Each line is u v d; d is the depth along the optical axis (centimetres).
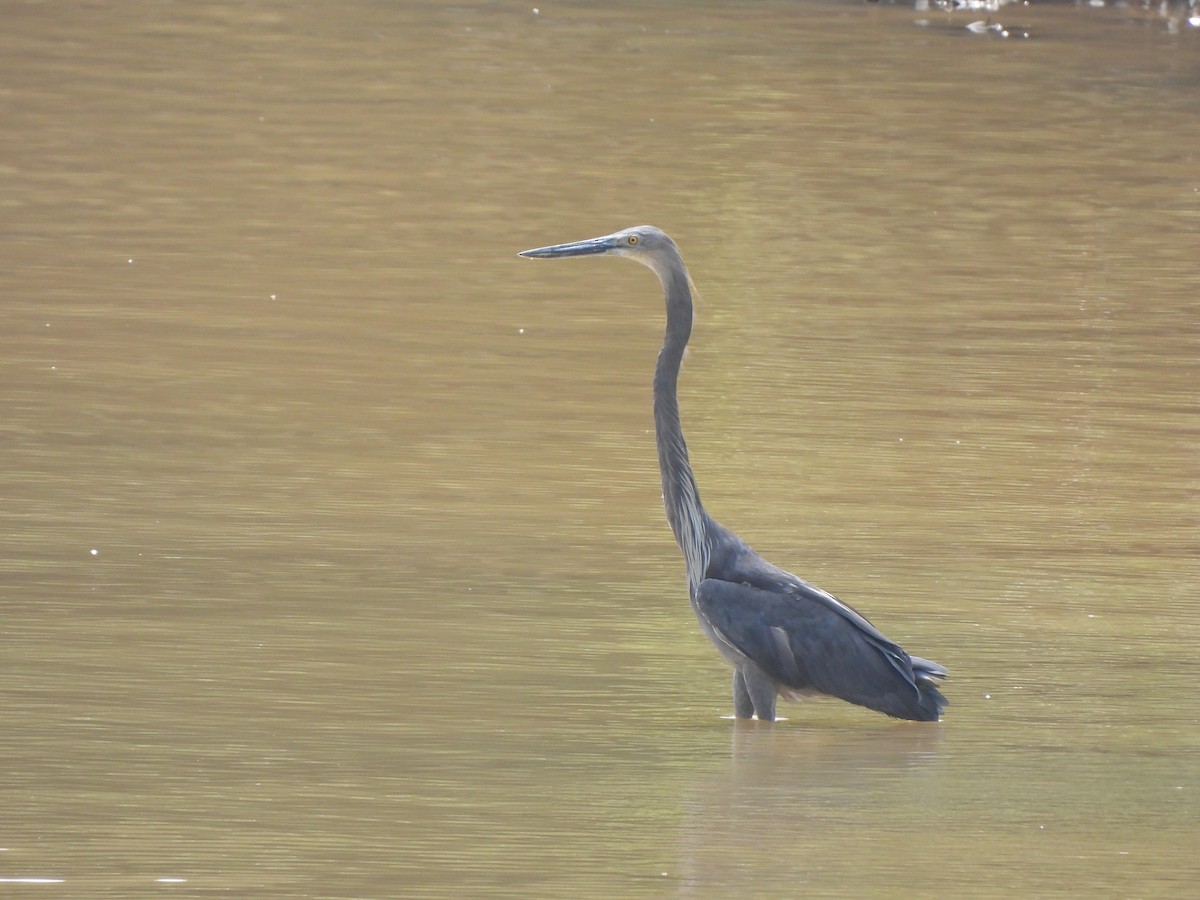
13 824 913
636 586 1341
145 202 2569
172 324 2016
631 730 1092
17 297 2086
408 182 2769
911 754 1073
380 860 882
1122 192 2927
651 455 1659
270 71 3619
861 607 1309
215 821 926
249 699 1102
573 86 3597
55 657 1154
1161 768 1052
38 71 3503
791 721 1141
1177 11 4934
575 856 895
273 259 2316
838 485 1597
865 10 4766
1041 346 2095
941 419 1812
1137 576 1402
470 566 1363
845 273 2383
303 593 1290
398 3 4553
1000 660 1227
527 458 1633
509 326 2084
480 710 1106
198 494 1494
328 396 1791
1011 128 3397
